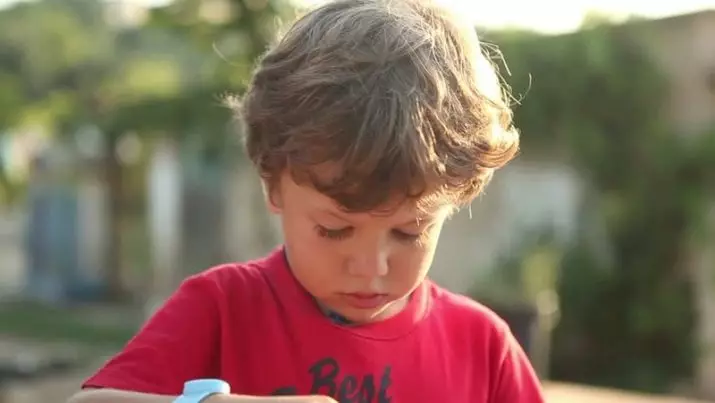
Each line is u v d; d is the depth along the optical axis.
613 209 7.00
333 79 1.06
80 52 11.50
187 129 8.30
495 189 7.76
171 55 9.62
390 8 1.16
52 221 12.02
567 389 4.77
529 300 6.55
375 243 1.08
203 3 6.42
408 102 1.05
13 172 12.08
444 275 8.02
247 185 10.07
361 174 1.01
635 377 6.74
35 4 12.59
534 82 6.95
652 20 6.91
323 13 1.15
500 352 1.37
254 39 6.08
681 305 6.75
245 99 1.20
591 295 7.04
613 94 6.93
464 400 1.31
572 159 7.15
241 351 1.26
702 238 6.61
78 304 11.48
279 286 1.27
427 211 1.08
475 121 1.10
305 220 1.09
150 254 11.11
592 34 6.96
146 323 1.27
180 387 1.22
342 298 1.14
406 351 1.28
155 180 10.92
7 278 12.77
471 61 1.15
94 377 1.19
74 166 11.74
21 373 6.44
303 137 1.04
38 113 10.77
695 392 6.56
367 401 1.24
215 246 10.45
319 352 1.24
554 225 7.41
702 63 6.73
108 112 9.61
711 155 6.56
